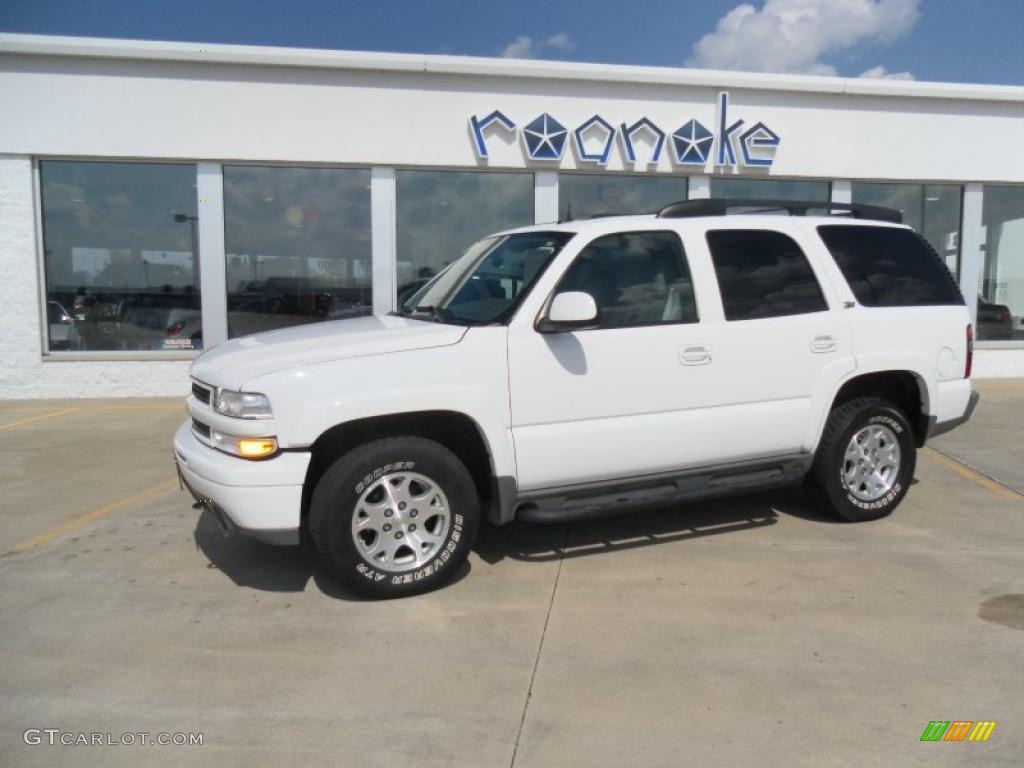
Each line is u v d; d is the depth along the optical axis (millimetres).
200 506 4457
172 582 4383
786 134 11914
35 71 10508
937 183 12547
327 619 3895
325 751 2822
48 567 4625
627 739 2879
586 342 4309
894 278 5348
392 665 3432
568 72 11203
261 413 3809
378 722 3000
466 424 4234
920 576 4402
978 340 12844
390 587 4062
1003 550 4820
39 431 8773
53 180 10961
